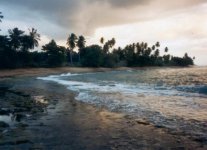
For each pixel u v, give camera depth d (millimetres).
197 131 12812
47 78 70000
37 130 13211
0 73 80438
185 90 33906
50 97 27438
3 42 96062
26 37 104125
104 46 179000
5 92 33062
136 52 191625
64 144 10930
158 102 22891
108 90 35000
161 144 10891
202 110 18438
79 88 38562
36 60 116125
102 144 10953
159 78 69312
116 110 19203
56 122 15094
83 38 148125
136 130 13250
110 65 153125
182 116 16453
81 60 142250
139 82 53000
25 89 37250
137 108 19938
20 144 10883
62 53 118562
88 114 17703
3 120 15562
